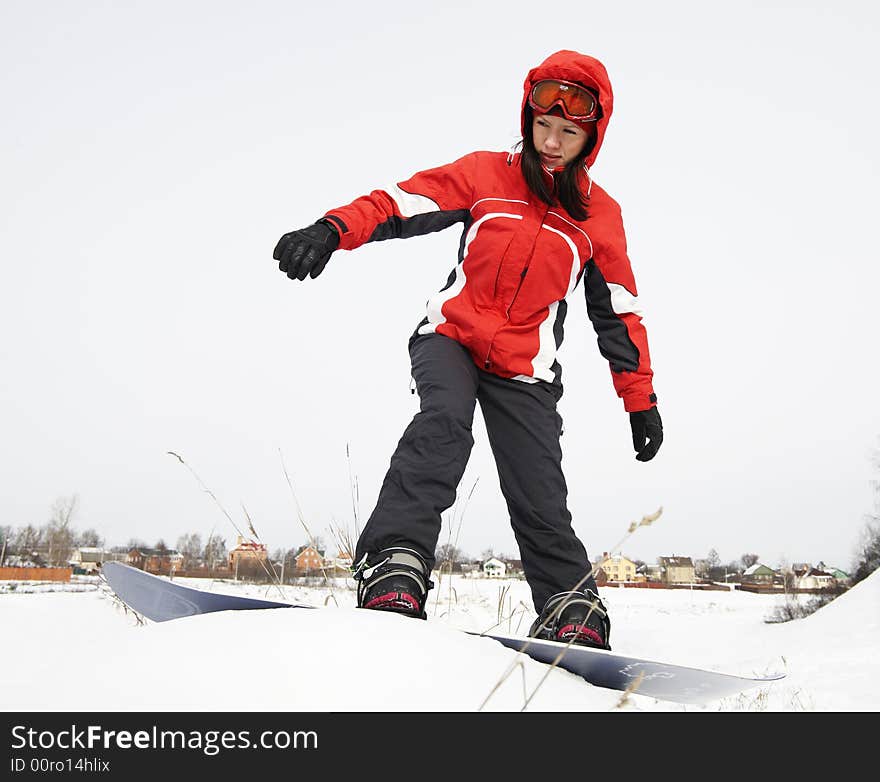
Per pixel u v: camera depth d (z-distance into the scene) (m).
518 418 1.67
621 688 1.44
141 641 1.00
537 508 1.60
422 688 0.91
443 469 1.43
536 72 1.75
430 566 1.38
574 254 1.74
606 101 1.72
